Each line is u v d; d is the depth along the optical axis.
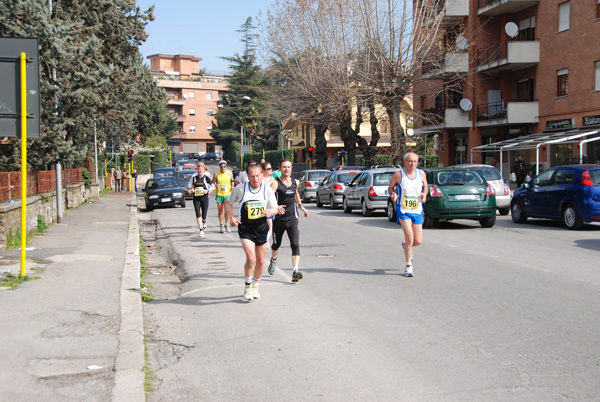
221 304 8.02
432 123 40.56
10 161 18.67
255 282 8.26
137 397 4.55
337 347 5.91
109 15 25.52
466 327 6.50
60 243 13.88
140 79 35.25
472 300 7.77
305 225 18.88
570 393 4.59
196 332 6.68
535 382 4.83
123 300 7.88
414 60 33.19
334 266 10.82
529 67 34.50
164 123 87.31
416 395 4.63
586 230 15.59
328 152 73.38
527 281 8.92
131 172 50.09
